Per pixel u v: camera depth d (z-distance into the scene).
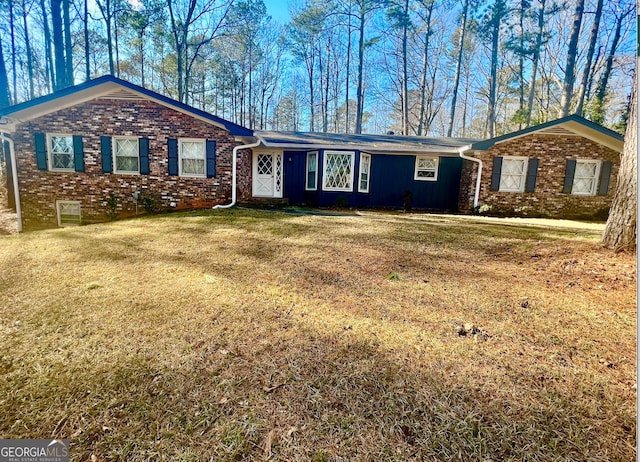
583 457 1.36
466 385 1.81
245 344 2.22
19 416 1.56
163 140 9.00
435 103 26.27
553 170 10.27
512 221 8.49
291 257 4.35
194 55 18.62
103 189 9.07
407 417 1.58
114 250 4.63
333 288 3.29
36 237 5.46
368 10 20.16
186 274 3.65
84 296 3.01
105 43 18.56
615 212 3.91
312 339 2.30
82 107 8.81
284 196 11.98
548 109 21.08
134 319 2.56
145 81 22.41
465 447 1.41
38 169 8.92
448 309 2.82
